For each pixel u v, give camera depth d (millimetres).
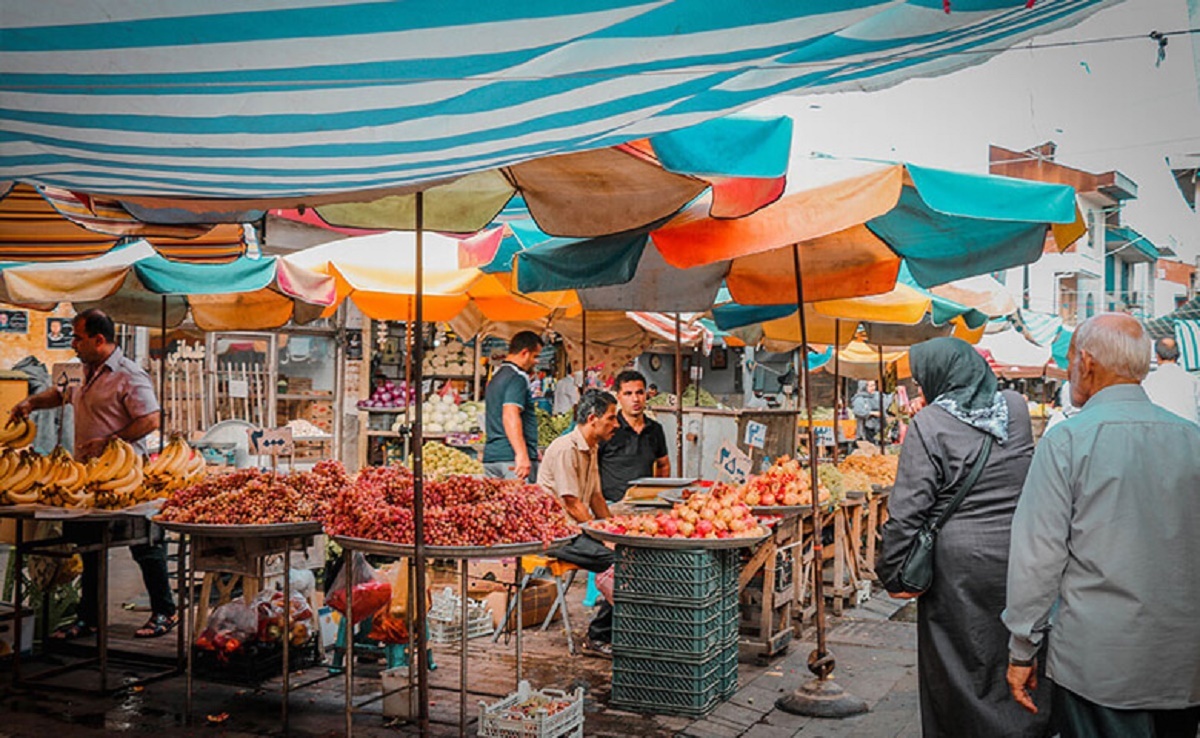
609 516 6930
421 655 4840
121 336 11211
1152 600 3027
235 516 5250
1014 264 6285
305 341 12609
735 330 11594
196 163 3395
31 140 3078
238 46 2281
